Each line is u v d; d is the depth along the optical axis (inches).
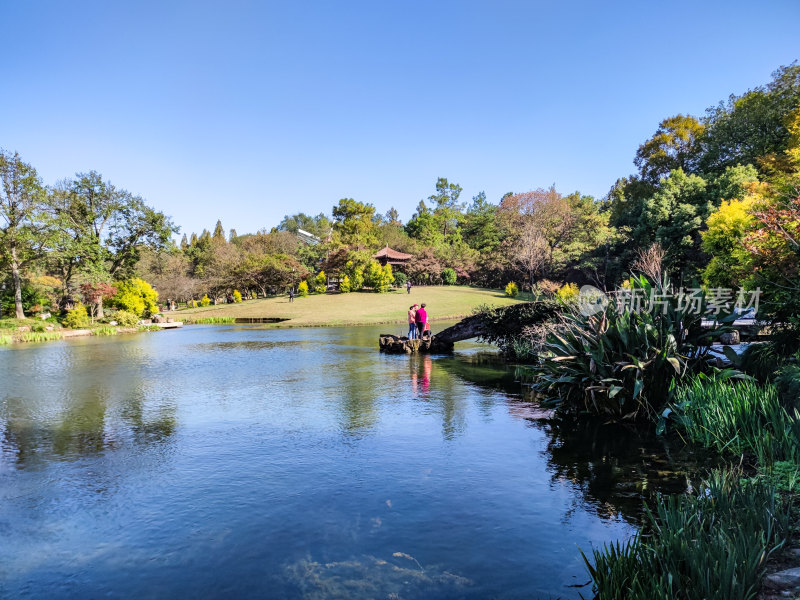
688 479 174.1
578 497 163.5
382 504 162.4
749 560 100.7
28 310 1416.1
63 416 303.3
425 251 2578.7
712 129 1477.6
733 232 658.8
